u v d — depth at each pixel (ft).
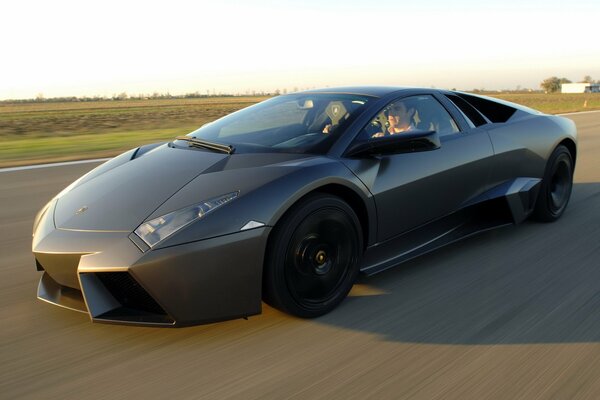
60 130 69.97
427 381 6.28
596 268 10.03
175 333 7.57
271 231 7.40
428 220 10.05
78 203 8.13
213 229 6.88
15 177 20.81
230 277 7.03
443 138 10.50
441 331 7.59
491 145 11.22
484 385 6.17
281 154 8.50
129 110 173.37
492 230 12.57
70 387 6.26
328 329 7.70
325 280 8.08
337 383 6.27
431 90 11.06
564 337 7.35
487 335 7.44
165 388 6.21
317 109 9.86
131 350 7.13
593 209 14.57
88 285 6.97
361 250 8.64
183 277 6.73
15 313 8.34
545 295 8.82
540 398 5.89
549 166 12.69
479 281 9.45
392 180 9.03
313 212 7.72
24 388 6.24
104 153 28.96
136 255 6.66
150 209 7.30
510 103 13.21
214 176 7.84
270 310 8.32
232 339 7.40
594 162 23.22
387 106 9.77
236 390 6.15
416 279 9.57
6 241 12.32
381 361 6.78
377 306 8.46
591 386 6.12
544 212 12.88
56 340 7.43
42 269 8.37
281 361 6.81
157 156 9.37
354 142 8.82
